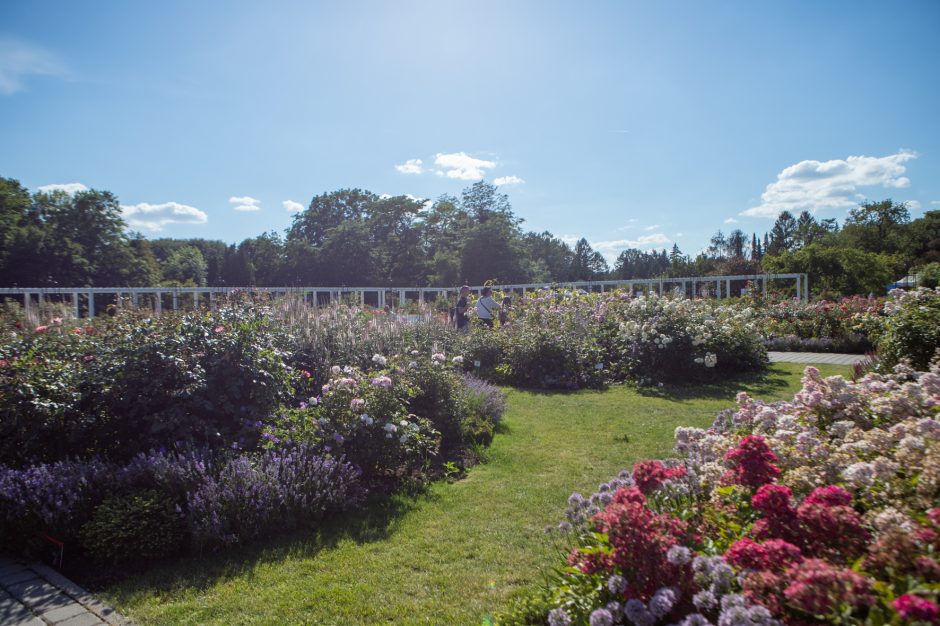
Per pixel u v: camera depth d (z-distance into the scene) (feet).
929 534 5.28
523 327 32.14
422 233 159.94
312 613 8.70
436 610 8.70
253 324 16.80
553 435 18.92
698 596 5.46
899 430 8.20
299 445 13.84
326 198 187.21
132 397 14.20
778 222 243.81
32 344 16.20
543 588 8.05
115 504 11.01
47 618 8.73
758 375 28.89
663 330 29.12
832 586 4.66
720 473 8.23
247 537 11.24
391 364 17.65
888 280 89.15
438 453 16.71
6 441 13.16
